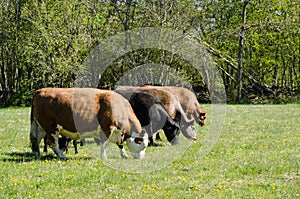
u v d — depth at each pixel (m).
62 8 47.47
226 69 58.25
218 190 10.80
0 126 23.08
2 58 48.88
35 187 10.84
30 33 46.81
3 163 13.35
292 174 12.56
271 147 16.84
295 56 56.22
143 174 12.49
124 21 50.72
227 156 15.07
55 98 14.47
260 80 59.09
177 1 48.94
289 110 32.59
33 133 14.99
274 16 56.72
